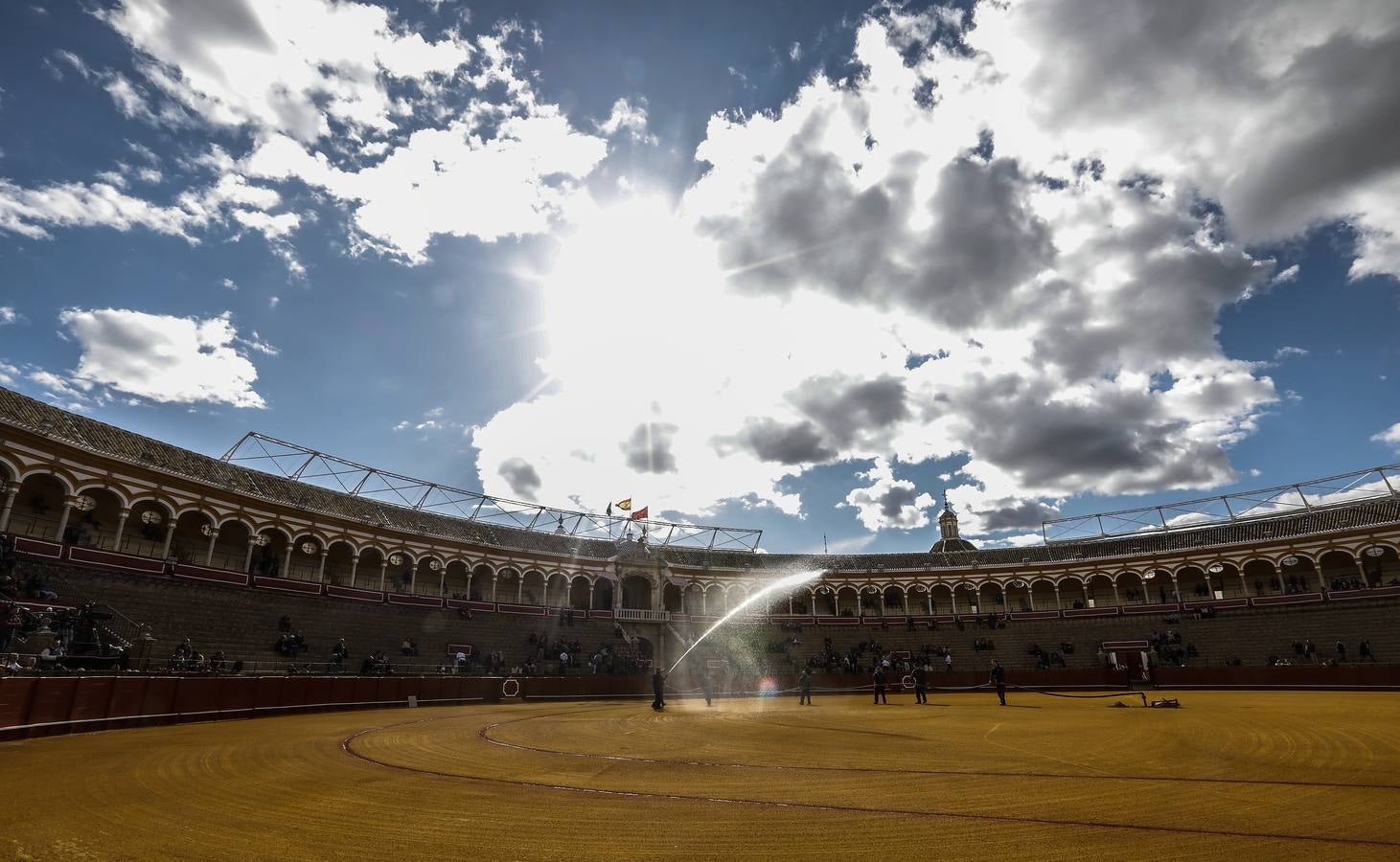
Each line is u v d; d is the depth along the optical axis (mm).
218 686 26906
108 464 41000
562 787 12500
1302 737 19703
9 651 24266
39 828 9273
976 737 20906
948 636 69938
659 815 10242
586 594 73562
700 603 77750
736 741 20062
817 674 60812
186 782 12820
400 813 10344
